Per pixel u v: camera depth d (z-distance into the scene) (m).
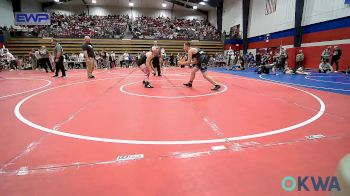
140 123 3.36
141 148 2.48
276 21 19.48
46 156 2.29
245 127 3.18
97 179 1.88
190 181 1.85
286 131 3.00
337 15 14.01
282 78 10.29
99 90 6.38
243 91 6.30
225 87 7.10
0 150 2.44
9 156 2.29
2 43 21.62
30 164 2.13
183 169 2.04
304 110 4.16
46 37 23.73
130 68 19.75
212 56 25.92
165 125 3.27
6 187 1.77
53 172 1.99
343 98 5.35
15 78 10.09
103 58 19.64
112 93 5.88
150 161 2.19
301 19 16.69
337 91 6.44
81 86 7.22
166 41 26.83
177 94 5.75
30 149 2.45
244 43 24.42
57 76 10.66
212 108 4.28
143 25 31.17
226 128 3.13
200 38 27.62
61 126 3.22
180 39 27.19
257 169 2.03
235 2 26.02
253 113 3.93
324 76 11.30
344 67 13.88
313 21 15.80
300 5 16.44
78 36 24.73
